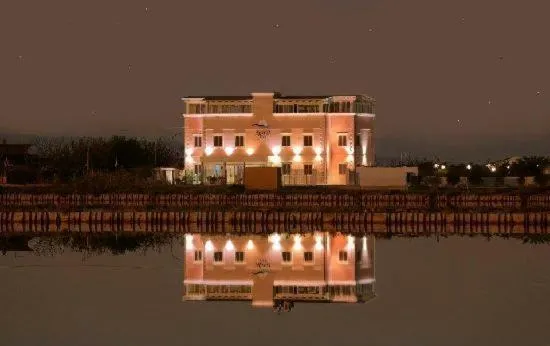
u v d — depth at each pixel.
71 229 87.25
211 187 108.50
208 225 89.31
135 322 44.22
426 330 41.91
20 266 61.38
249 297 50.91
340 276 57.69
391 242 75.06
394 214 86.75
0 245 73.19
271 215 89.19
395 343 39.91
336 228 87.06
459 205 99.44
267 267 61.88
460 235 80.25
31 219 90.44
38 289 52.53
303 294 51.72
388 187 111.31
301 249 70.94
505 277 55.25
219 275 58.31
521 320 43.47
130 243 74.94
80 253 68.19
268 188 108.56
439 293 50.56
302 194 102.00
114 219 90.44
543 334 40.78
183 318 45.09
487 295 49.53
